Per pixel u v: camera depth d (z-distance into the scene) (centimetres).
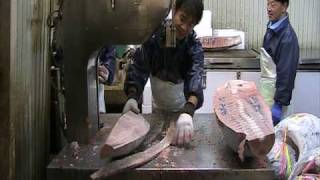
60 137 184
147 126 158
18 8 136
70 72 155
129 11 141
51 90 180
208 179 133
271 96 322
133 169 133
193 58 193
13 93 132
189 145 155
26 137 149
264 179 133
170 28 172
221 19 417
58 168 133
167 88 211
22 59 142
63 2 149
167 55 199
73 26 149
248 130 136
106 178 132
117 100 310
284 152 182
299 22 418
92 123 161
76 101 157
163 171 132
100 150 142
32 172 157
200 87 185
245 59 349
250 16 416
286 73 306
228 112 146
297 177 163
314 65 360
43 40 165
